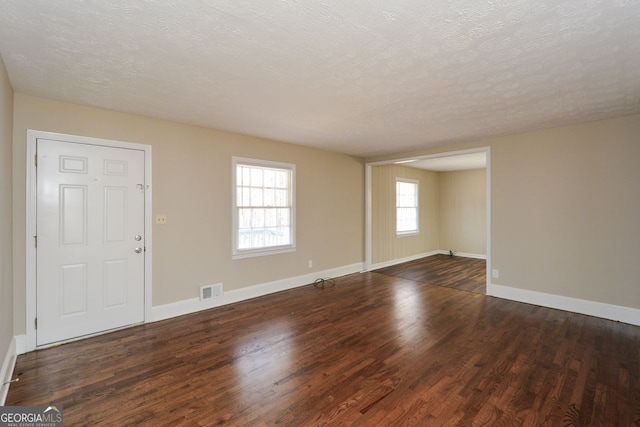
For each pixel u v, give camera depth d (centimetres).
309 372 244
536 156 412
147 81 251
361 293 470
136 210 342
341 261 586
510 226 437
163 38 187
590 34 183
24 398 211
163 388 222
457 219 841
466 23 172
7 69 228
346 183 595
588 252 376
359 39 189
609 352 276
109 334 317
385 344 293
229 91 272
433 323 347
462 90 270
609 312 361
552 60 216
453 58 213
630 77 244
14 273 274
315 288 500
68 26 174
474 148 475
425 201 828
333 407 201
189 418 191
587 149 375
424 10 161
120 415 193
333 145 508
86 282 311
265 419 190
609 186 361
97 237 317
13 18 166
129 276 338
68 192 301
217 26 175
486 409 199
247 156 437
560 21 170
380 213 680
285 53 206
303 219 516
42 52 204
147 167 349
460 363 257
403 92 274
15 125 274
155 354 274
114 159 327
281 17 166
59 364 256
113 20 169
